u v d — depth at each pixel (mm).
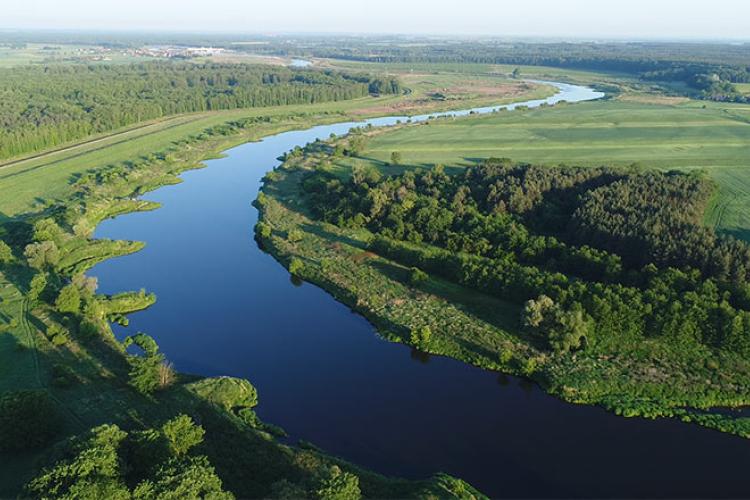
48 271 101062
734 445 62562
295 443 62469
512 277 91438
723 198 130625
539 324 80375
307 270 106125
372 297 94562
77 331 80688
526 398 71125
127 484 47719
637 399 69500
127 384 69562
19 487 51125
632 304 80250
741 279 85250
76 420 62156
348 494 47156
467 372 76750
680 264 91875
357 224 123062
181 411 64938
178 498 43938
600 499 55031
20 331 80438
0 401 57344
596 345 78500
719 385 70875
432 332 84312
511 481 57469
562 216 118188
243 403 69000
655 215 105625
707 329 76812
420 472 58688
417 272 98000
